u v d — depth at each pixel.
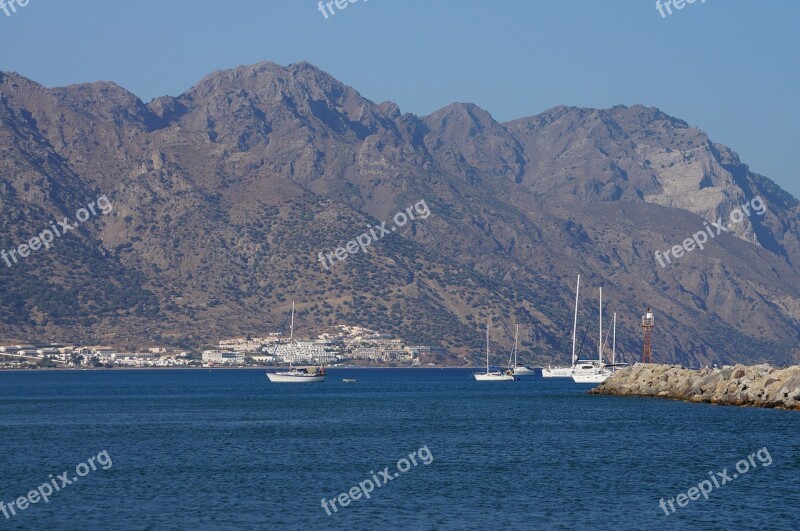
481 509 97.12
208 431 161.75
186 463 124.00
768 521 92.62
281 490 106.06
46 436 154.88
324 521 92.62
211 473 116.25
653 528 90.06
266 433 157.88
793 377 191.12
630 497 102.31
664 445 137.38
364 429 163.62
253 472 116.94
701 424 161.88
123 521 92.62
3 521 93.00
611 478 112.31
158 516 94.50
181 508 97.62
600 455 129.00
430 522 92.19
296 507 98.12
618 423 166.75
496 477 113.25
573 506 98.31
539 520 92.81
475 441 144.75
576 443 140.62
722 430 153.38
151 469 119.19
